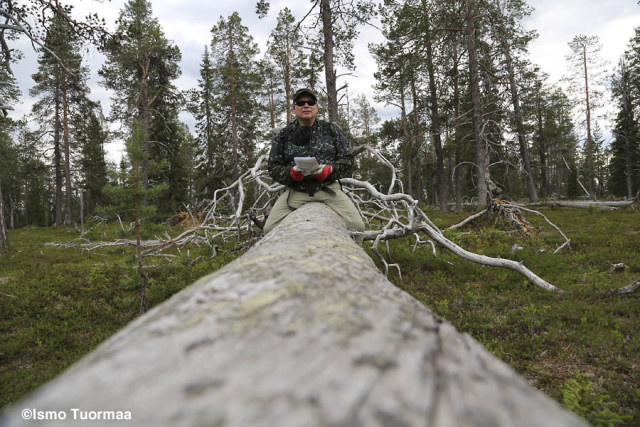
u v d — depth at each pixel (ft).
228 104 77.92
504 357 11.44
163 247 26.16
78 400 0.94
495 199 34.19
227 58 79.92
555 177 161.48
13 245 43.04
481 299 16.44
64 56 75.61
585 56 102.06
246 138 81.00
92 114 92.94
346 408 0.88
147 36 69.36
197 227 26.45
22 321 16.08
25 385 10.66
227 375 1.07
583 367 10.69
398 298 2.21
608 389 9.42
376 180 114.11
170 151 80.23
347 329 1.47
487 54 52.42
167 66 75.00
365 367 1.14
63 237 55.16
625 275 20.12
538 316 14.21
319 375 1.06
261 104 79.25
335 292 1.95
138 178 15.47
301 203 9.13
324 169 8.65
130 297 18.28
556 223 42.50
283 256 2.89
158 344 1.39
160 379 1.07
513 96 58.59
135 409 0.87
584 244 28.35
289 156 9.32
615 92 107.76
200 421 0.80
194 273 21.63
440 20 52.70
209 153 85.92
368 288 2.22
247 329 1.46
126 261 16.34
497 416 0.99
